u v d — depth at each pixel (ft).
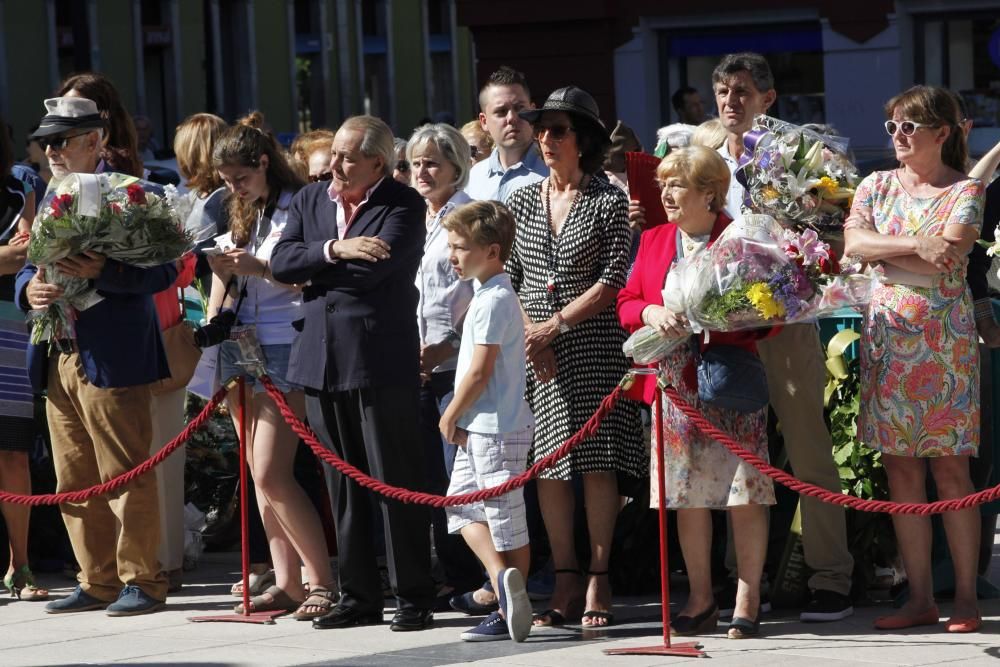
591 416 62.08
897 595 64.95
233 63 334.65
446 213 67.77
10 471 71.26
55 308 66.23
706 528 60.34
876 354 59.77
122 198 64.03
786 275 55.26
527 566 60.95
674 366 59.00
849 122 171.12
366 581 63.67
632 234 67.26
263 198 66.54
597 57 177.37
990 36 166.20
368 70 371.56
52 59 291.99
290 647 60.03
